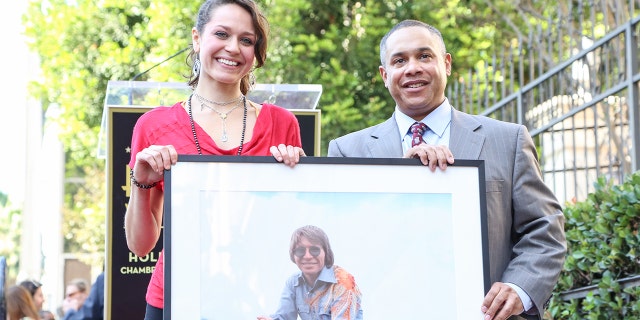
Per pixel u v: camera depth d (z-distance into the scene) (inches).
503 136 195.8
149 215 176.4
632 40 336.2
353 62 607.8
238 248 169.3
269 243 170.7
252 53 183.3
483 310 174.9
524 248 186.7
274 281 170.1
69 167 1108.5
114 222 257.4
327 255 172.4
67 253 1109.1
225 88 186.1
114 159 257.1
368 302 172.7
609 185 289.3
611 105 409.7
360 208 174.4
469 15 651.5
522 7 611.8
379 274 173.5
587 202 286.4
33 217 981.8
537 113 396.8
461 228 176.2
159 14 613.3
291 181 172.7
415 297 173.8
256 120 187.3
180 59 594.2
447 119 200.4
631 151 336.2
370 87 611.2
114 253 258.1
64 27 716.7
